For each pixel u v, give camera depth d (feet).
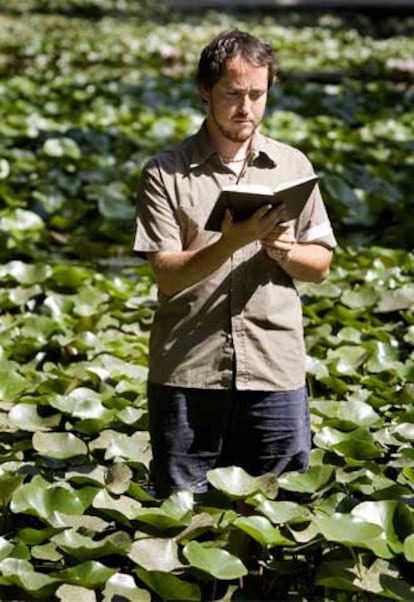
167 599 21.63
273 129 65.31
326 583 21.67
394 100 80.79
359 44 118.21
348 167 56.24
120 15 139.54
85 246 44.75
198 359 23.38
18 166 55.83
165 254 22.82
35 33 115.44
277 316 23.41
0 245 43.93
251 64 22.25
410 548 21.89
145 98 77.30
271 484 23.72
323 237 23.70
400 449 27.12
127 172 55.62
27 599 21.76
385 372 32.78
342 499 23.93
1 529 24.53
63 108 73.46
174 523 23.03
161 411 23.75
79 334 34.45
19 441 28.60
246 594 22.63
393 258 41.88
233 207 21.45
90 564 21.98
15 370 32.37
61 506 24.17
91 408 28.81
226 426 23.85
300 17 143.64
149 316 37.19
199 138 23.17
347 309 36.96
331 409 29.32
